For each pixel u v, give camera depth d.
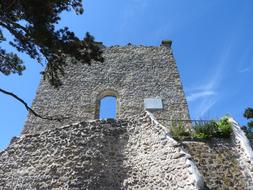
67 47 8.95
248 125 14.53
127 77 15.62
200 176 6.96
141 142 8.98
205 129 9.68
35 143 9.42
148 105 13.96
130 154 8.84
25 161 8.95
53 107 13.87
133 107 13.91
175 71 16.05
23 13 8.37
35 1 8.09
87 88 14.96
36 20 8.41
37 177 8.41
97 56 9.45
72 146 8.92
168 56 17.19
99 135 9.25
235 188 7.90
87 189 7.86
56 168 8.46
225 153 8.89
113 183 8.12
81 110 13.83
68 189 7.87
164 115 13.45
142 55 17.20
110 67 16.23
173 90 14.85
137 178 8.14
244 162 8.50
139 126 9.51
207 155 8.79
